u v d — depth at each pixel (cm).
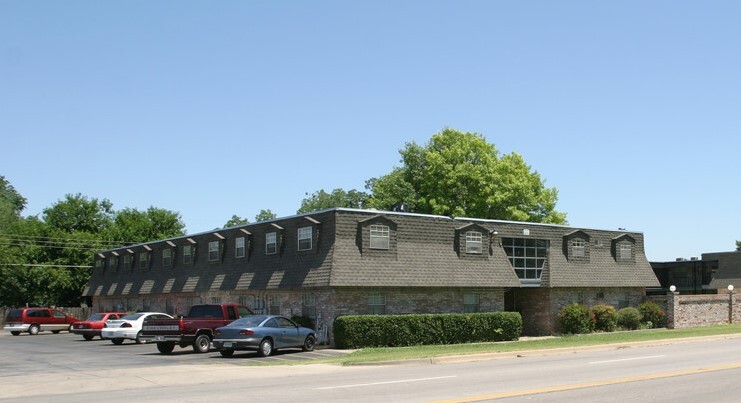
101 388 1762
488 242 3953
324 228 3472
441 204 6438
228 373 2072
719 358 2289
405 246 3612
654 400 1382
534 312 4309
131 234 7131
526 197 6538
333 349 3173
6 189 10075
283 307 3703
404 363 2344
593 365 2119
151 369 2248
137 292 5162
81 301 6769
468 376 1848
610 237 4616
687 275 6009
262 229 3916
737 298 4966
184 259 4709
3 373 2242
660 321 4581
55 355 3059
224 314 3100
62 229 7406
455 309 3784
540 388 1559
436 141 6806
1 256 6159
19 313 5041
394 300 3553
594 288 4462
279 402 1391
